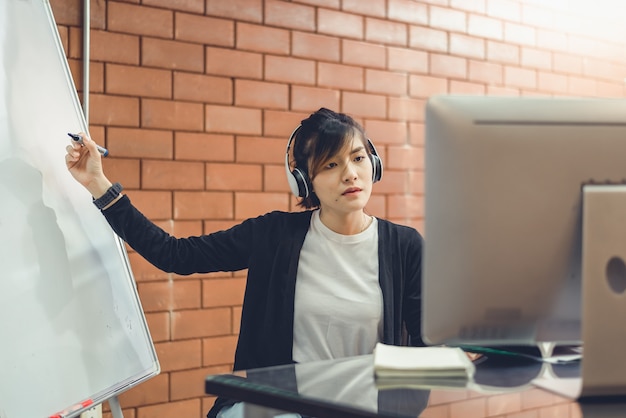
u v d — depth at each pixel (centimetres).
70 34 226
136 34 239
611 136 109
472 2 314
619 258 100
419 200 302
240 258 178
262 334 171
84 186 156
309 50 274
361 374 113
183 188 249
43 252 133
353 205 168
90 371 137
